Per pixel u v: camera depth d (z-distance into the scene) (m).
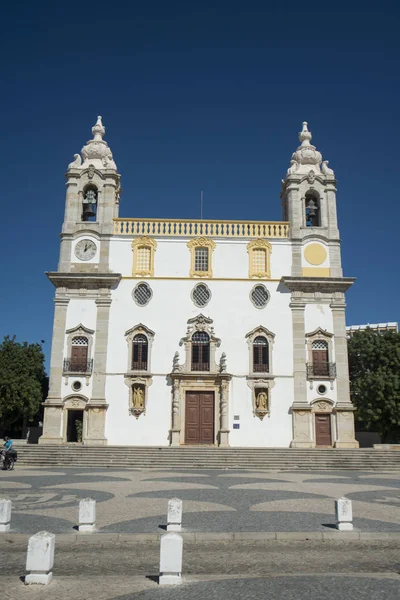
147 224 43.06
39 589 8.95
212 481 24.86
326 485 23.69
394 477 28.00
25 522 14.49
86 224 42.62
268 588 9.09
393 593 8.82
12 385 44.66
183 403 39.53
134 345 40.59
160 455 33.72
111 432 38.78
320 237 42.97
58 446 34.50
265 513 16.16
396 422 42.34
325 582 9.45
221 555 11.55
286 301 41.53
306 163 45.56
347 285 41.47
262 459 33.38
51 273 40.69
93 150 44.44
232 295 41.62
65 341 40.12
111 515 15.62
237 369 40.22
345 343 40.72
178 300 41.34
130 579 9.62
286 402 39.69
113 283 41.06
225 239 42.75
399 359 45.59
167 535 9.54
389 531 13.73
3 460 30.48
